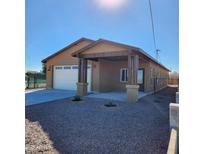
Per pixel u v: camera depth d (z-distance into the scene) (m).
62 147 3.24
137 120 5.17
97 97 10.22
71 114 5.87
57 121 4.98
